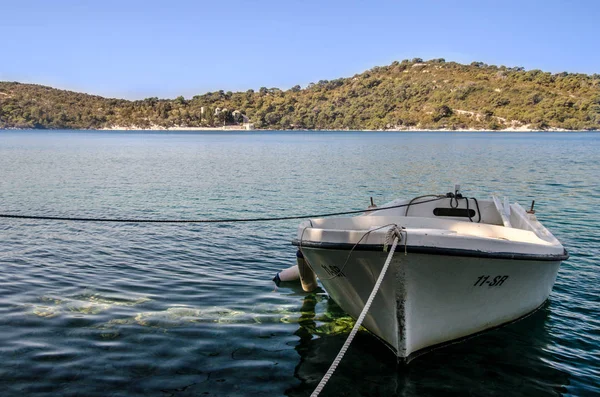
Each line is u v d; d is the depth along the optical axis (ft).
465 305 22.02
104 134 528.22
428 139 354.54
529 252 22.18
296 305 28.27
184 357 21.57
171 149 212.02
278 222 51.19
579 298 29.35
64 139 338.75
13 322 24.62
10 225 48.24
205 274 33.55
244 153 181.68
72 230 46.47
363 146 240.73
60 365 20.56
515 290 23.63
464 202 33.86
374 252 20.16
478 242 20.44
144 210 58.39
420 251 19.54
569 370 21.11
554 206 62.08
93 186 80.48
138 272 33.68
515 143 273.13
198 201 65.46
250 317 26.30
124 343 22.68
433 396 19.16
